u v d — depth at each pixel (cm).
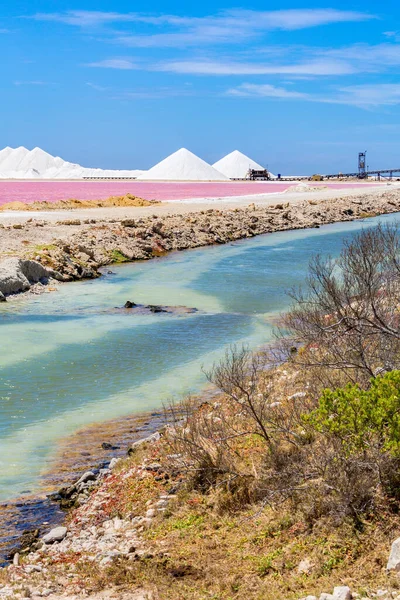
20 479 1360
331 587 838
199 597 866
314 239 5859
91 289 3550
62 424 1661
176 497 1177
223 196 10606
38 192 11262
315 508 1007
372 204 9262
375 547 909
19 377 2022
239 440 1305
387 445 978
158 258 4762
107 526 1141
